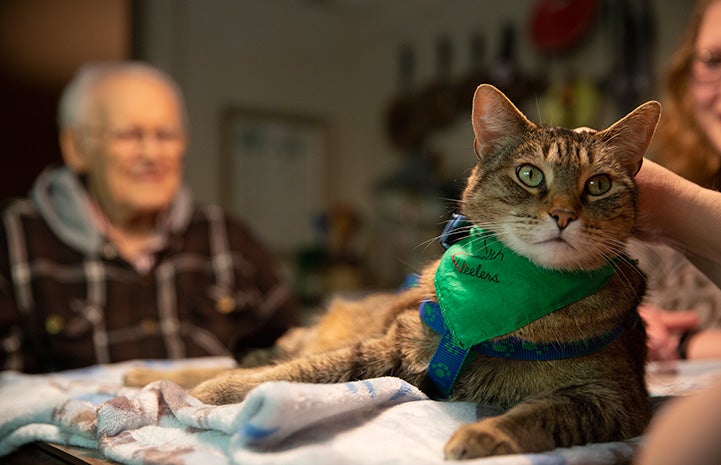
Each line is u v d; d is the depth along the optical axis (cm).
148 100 202
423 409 81
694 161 153
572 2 291
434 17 375
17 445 98
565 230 88
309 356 98
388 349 96
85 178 216
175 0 341
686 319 153
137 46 324
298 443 70
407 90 392
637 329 101
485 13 344
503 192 97
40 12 267
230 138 368
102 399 100
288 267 396
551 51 302
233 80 369
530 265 89
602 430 78
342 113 421
